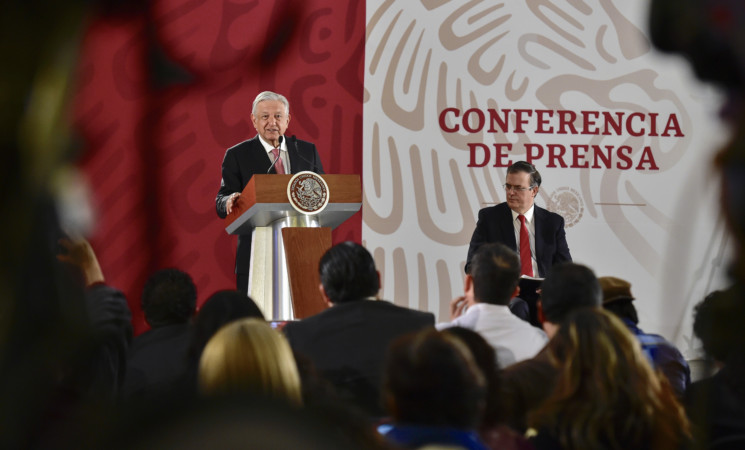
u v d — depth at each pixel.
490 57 26.75
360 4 26.27
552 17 27.03
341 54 26.12
